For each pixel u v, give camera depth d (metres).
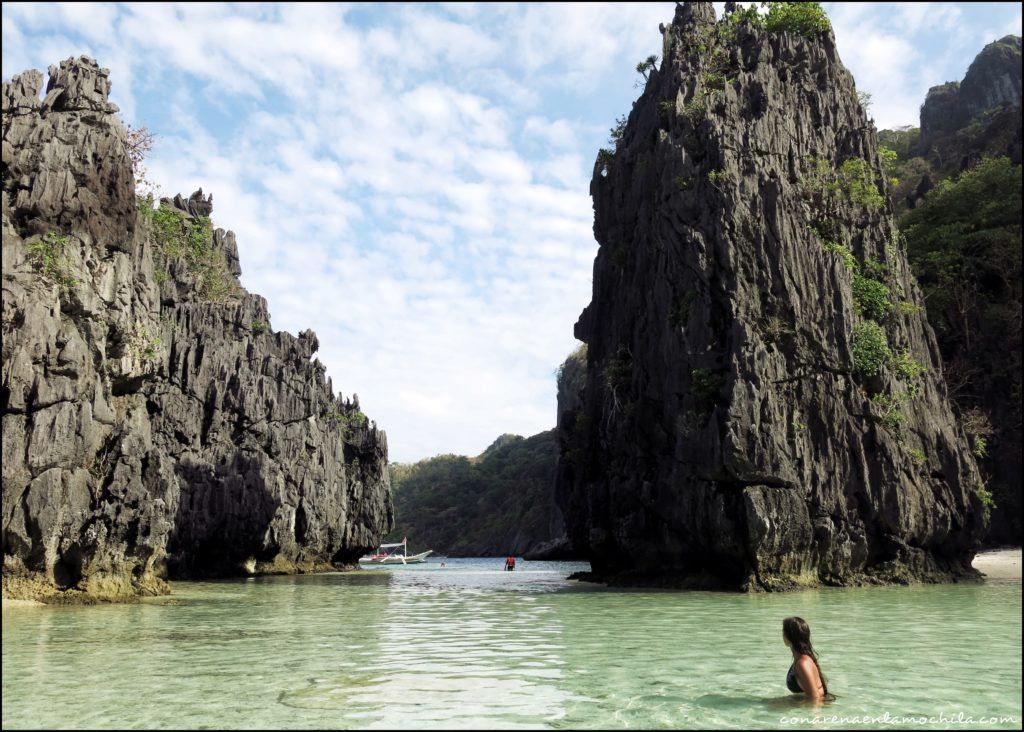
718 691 10.65
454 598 29.94
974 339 60.91
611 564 42.28
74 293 25.94
